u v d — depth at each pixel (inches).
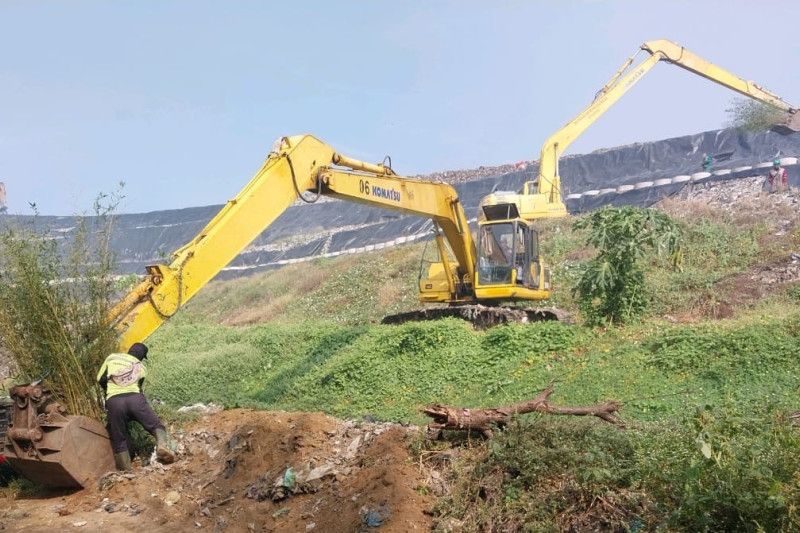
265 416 412.8
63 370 404.5
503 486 290.2
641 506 263.6
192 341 909.8
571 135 1156.5
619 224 625.0
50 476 386.3
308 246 1561.3
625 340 555.5
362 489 316.2
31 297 402.0
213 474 379.9
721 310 707.4
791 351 459.8
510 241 736.3
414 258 1176.8
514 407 336.8
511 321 690.8
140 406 398.0
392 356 633.6
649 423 354.3
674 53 1207.6
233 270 1612.9
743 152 1272.1
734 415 275.7
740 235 911.7
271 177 505.0
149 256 1635.1
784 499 227.9
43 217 871.1
